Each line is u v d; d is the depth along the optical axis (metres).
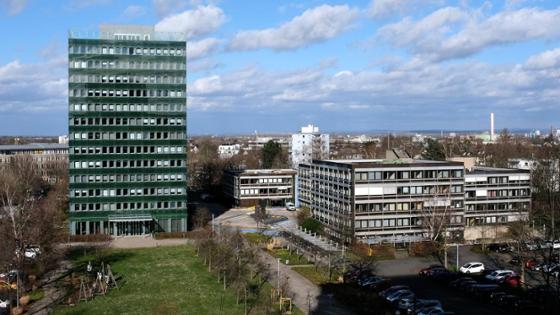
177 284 101.06
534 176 169.75
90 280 103.31
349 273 103.19
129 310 85.44
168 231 159.75
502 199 143.25
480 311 83.38
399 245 130.62
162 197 159.25
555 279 95.06
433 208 133.88
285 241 137.62
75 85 153.75
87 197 154.62
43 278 105.19
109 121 155.75
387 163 135.00
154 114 158.38
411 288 96.88
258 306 86.06
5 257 96.94
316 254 120.19
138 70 157.25
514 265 113.19
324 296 91.12
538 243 95.88
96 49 154.75
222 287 98.69
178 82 159.75
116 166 156.38
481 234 139.62
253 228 159.75
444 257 117.25
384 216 131.75
